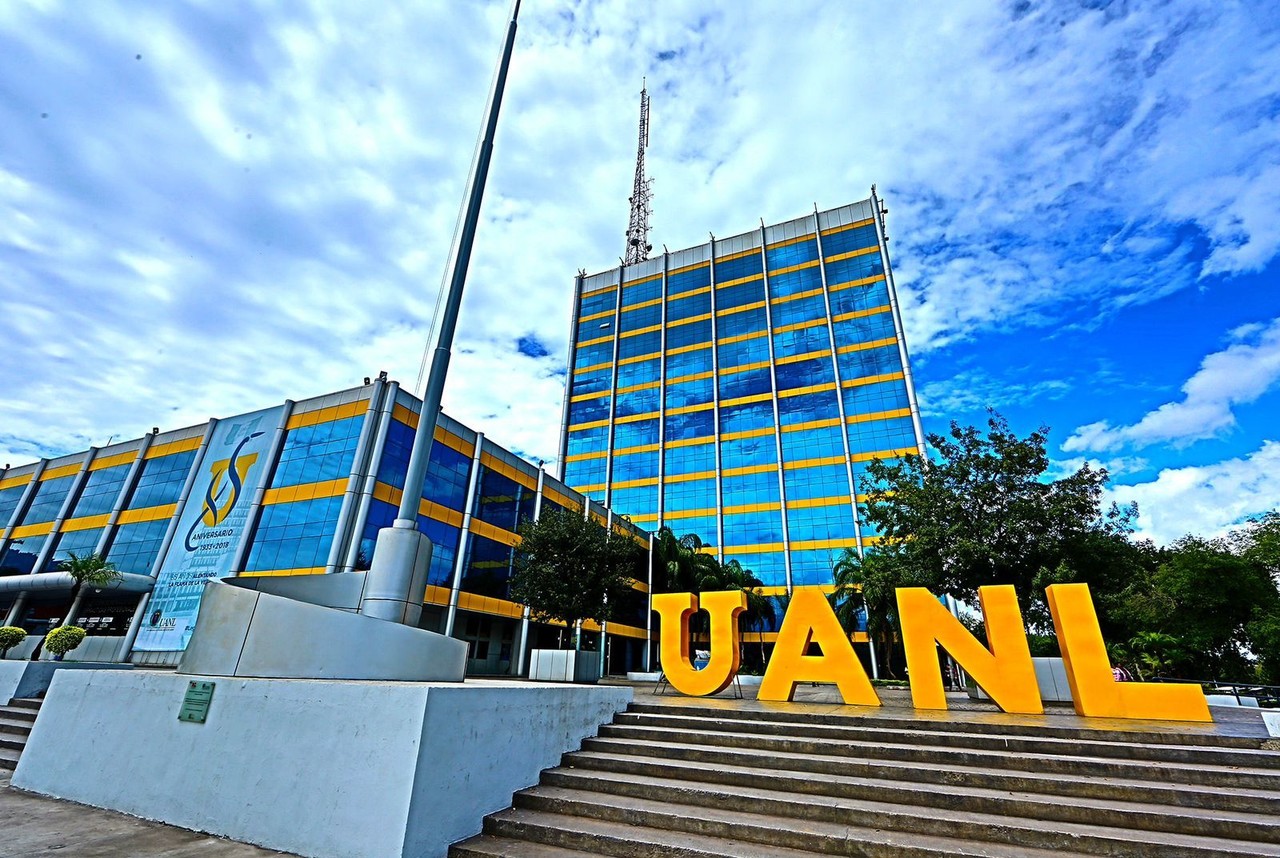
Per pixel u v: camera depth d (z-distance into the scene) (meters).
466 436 33.09
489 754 6.41
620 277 78.00
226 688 6.93
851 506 52.84
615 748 8.16
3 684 13.23
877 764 6.96
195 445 32.72
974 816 5.71
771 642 49.78
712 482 59.41
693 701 11.84
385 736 5.69
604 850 5.59
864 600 40.09
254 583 8.75
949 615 11.04
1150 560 31.08
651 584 47.84
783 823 5.77
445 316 10.96
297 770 6.01
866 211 64.44
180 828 6.41
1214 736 7.22
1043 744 7.28
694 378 65.94
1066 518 19.53
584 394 72.00
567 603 25.88
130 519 32.38
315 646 7.67
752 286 67.62
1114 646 26.89
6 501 38.34
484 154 12.56
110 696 7.85
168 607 27.89
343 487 26.42
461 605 30.22
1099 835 5.14
